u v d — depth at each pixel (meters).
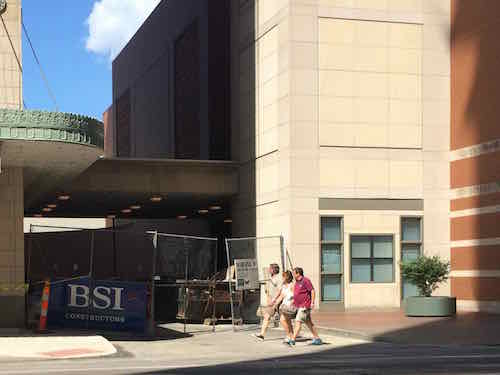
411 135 31.95
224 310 25.70
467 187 31.00
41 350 16.47
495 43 29.34
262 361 14.99
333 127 31.19
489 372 12.64
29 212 46.53
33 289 23.64
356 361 14.74
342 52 31.41
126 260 32.66
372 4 31.78
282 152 31.44
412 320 25.70
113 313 21.75
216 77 39.72
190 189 35.56
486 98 29.88
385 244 31.52
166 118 50.72
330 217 31.03
